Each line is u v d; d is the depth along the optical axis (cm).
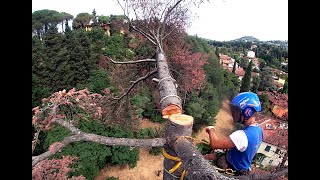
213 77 2633
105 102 894
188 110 1981
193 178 265
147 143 463
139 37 1177
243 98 294
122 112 991
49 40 2166
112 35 2644
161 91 518
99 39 2498
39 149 1398
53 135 1284
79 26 3484
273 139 1018
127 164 1656
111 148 1493
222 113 2777
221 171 309
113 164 1627
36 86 1902
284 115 1142
